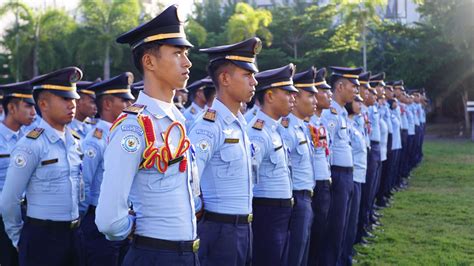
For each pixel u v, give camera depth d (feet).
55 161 12.89
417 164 46.80
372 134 25.58
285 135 14.99
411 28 87.97
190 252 8.73
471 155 53.72
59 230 12.89
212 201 11.68
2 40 98.73
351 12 98.27
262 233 13.70
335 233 17.97
